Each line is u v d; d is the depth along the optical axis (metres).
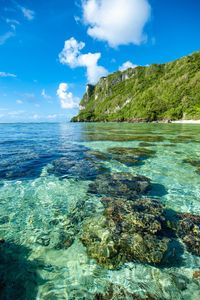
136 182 9.03
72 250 5.07
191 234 5.54
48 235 5.66
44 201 7.59
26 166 12.01
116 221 5.76
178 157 14.00
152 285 4.12
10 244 5.30
